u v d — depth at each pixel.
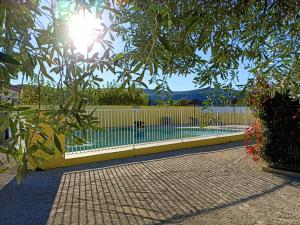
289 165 8.31
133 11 1.73
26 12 1.26
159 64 1.96
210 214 5.22
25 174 1.32
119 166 9.47
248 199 6.04
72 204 5.81
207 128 14.55
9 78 1.23
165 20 1.59
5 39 1.23
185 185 7.15
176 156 11.28
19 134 1.32
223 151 12.39
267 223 4.80
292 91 3.01
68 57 1.46
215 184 7.23
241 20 2.06
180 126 13.68
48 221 4.98
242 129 15.95
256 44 2.35
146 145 12.16
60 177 7.98
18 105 1.37
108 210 5.47
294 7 1.94
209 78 2.58
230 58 2.21
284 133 8.32
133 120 11.92
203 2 1.71
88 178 7.89
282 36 2.54
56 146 1.40
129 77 1.71
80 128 1.50
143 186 7.08
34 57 1.42
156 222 4.90
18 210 5.50
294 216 5.08
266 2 1.93
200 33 1.87
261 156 8.94
